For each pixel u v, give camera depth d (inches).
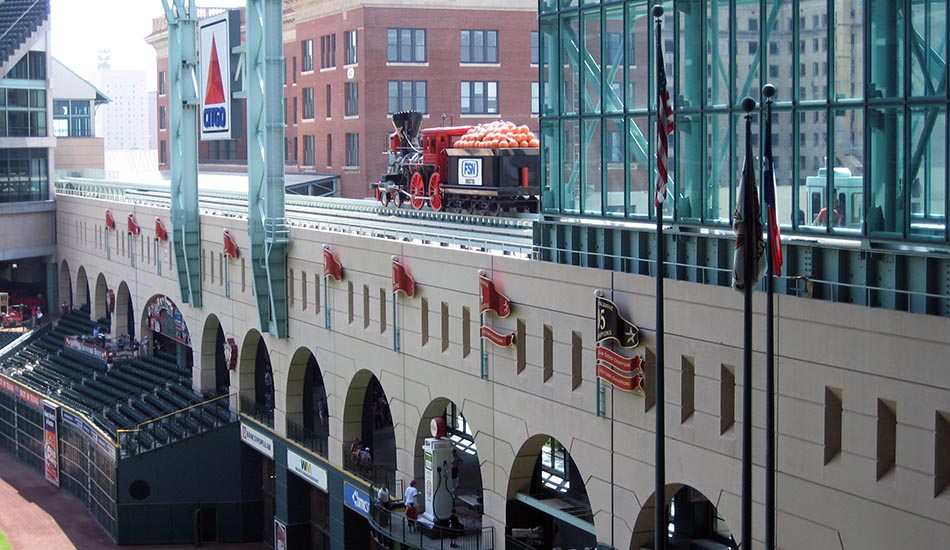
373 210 2413.9
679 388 1206.3
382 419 2278.5
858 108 1044.5
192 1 2511.1
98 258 3312.0
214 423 2381.9
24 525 2496.3
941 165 980.6
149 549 2322.8
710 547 1326.3
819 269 1093.8
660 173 1009.5
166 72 4913.9
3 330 3597.4
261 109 2124.8
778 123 1123.3
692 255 1237.7
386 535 1636.3
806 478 1058.1
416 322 1692.9
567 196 1418.6
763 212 1135.0
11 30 3572.8
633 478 1273.4
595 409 1326.3
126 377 2869.1
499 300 1481.3
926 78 988.6
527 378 1445.6
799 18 1093.8
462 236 1638.8
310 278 2033.7
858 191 1052.5
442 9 3196.4
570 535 1518.2
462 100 3225.9
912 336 952.3
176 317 2783.0
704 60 1205.1
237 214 2460.6
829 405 1037.2
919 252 997.2
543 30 1432.1
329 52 3420.3
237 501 2361.0
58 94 4490.7
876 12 1022.4
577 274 1343.5
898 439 972.6
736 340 1125.1
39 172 3676.2
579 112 1382.9
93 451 2527.1
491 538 1545.3
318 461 2000.5
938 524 941.8
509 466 1494.8
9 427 3189.0
